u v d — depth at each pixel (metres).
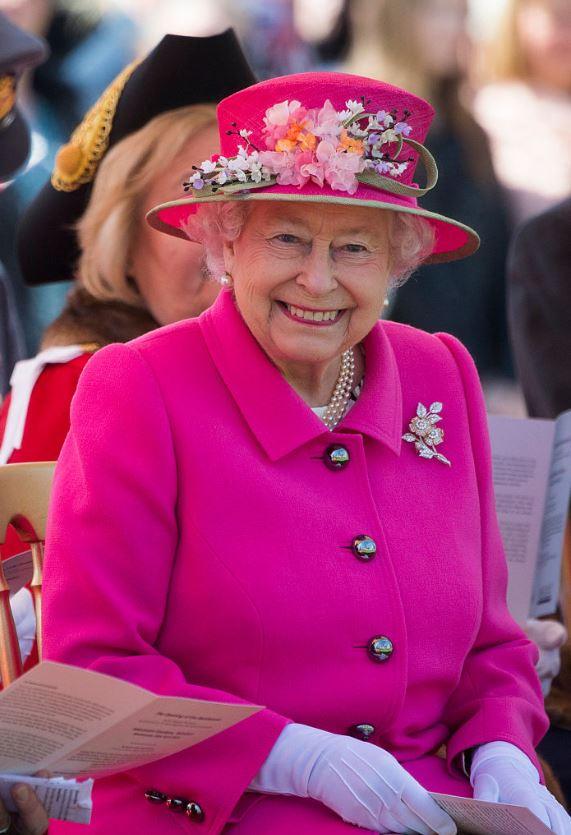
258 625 9.73
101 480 9.88
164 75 13.72
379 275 10.04
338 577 9.92
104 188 13.71
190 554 9.91
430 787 10.13
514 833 9.10
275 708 9.84
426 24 23.75
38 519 11.07
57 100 24.84
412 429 10.86
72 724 8.52
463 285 23.84
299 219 9.80
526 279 16.81
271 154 9.74
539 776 10.22
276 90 9.95
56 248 14.98
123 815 9.88
